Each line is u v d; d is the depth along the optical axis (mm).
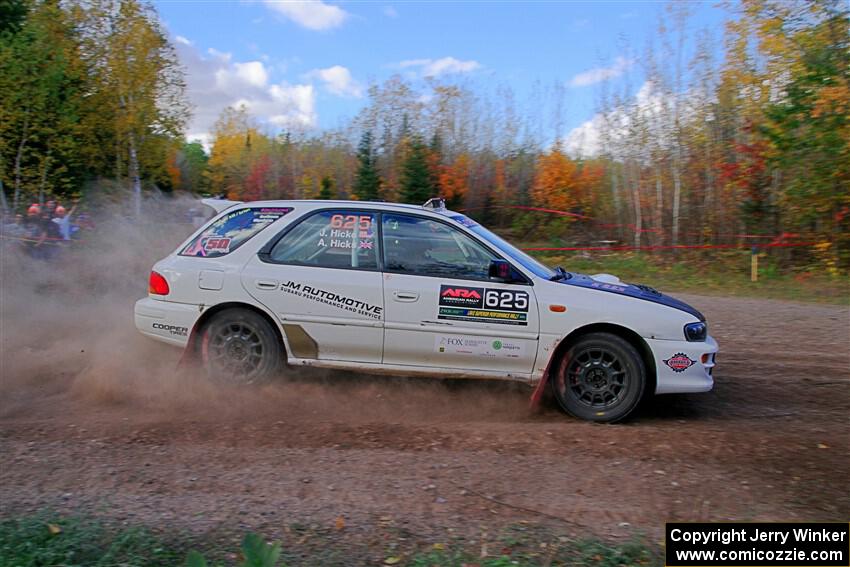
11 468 4363
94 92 24828
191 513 3840
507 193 23094
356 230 5750
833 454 4746
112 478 4258
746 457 4680
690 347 5359
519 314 5426
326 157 26812
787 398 6188
